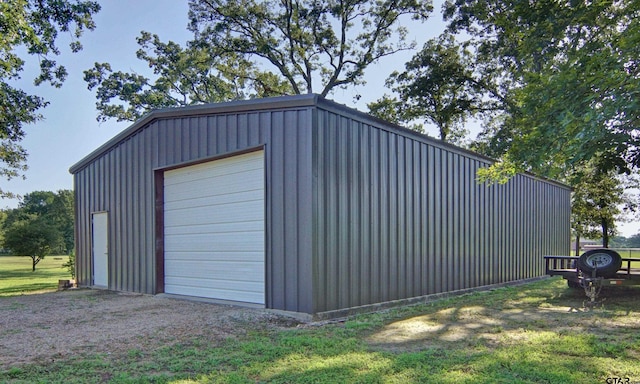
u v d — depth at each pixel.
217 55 23.73
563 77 4.40
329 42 24.06
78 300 8.28
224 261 7.47
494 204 10.41
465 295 8.86
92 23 14.11
